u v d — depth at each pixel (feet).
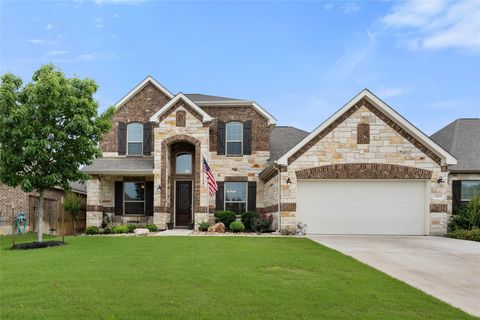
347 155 60.75
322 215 60.90
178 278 26.25
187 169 75.61
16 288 23.44
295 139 84.23
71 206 74.59
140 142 79.15
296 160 60.90
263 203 75.05
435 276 29.53
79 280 25.63
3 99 44.73
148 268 29.81
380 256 38.40
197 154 70.59
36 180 46.75
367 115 61.00
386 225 60.54
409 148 60.54
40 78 46.80
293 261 33.83
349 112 61.11
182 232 64.90
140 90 80.18
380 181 61.16
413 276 29.40
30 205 75.36
